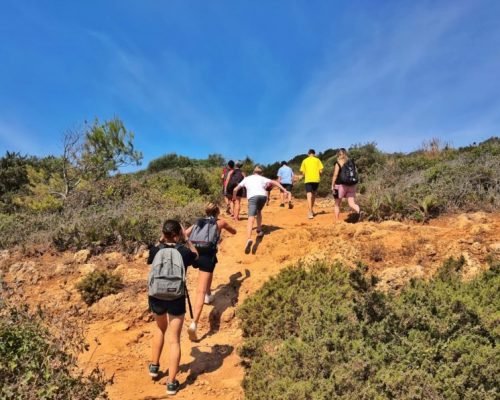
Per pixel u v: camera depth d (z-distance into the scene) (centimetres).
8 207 1504
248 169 2388
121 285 740
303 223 1063
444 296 524
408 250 741
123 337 630
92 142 1703
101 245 912
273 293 656
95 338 614
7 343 423
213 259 623
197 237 618
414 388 388
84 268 812
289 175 1420
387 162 1650
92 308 690
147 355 594
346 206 1158
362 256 746
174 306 514
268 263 797
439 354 441
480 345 441
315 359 457
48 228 1092
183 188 1537
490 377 402
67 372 426
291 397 411
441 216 916
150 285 515
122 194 1481
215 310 669
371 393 392
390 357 443
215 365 561
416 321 484
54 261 874
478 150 1351
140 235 907
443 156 1598
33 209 1393
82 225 986
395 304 514
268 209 1345
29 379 389
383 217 971
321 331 513
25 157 2122
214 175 2042
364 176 1631
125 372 554
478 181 1012
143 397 499
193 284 742
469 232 767
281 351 502
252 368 507
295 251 816
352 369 424
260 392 446
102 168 1689
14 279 805
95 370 457
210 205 643
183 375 543
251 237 912
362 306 518
